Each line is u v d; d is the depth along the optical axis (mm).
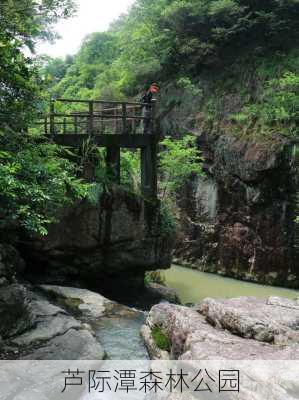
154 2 21734
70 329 6254
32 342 5723
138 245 10320
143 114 10961
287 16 17500
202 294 13062
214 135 16969
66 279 9781
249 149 15125
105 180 9797
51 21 6527
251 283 14711
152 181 10750
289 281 14070
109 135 10047
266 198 14742
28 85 6578
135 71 20547
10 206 6199
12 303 5945
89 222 9547
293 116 14898
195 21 18391
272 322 5066
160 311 6641
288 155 14234
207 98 18328
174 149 16094
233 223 15852
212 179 16859
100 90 24344
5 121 6422
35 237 9047
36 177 6375
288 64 16547
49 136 9109
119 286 10844
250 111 16172
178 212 17984
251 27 17859
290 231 14164
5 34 6137
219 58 18844
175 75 20297
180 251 17609
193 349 4641
